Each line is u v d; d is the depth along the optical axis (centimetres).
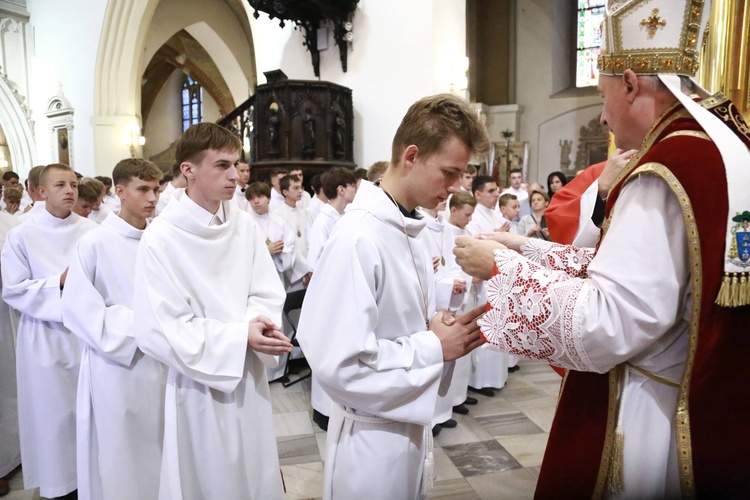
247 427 192
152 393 218
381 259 125
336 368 118
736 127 113
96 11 1357
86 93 1405
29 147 1566
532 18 1609
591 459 122
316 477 294
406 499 135
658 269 102
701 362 104
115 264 220
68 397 264
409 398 123
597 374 125
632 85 116
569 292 109
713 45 221
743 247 99
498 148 1487
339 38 802
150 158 2223
